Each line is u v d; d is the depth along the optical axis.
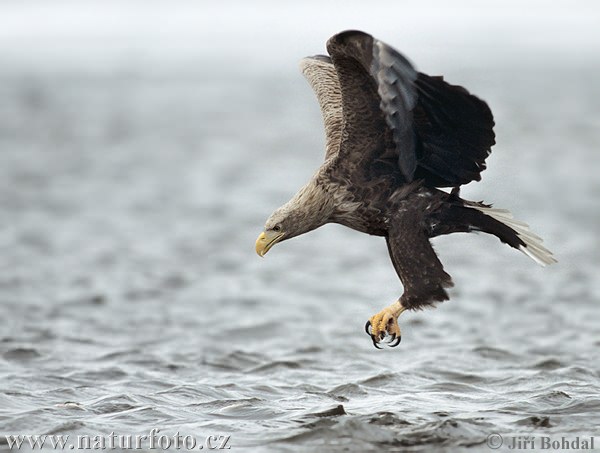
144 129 41.78
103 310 15.50
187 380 11.59
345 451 8.90
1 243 21.12
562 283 16.75
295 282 17.62
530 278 17.19
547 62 64.00
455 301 15.70
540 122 38.62
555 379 11.41
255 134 39.78
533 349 12.91
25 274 18.12
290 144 37.00
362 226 9.89
